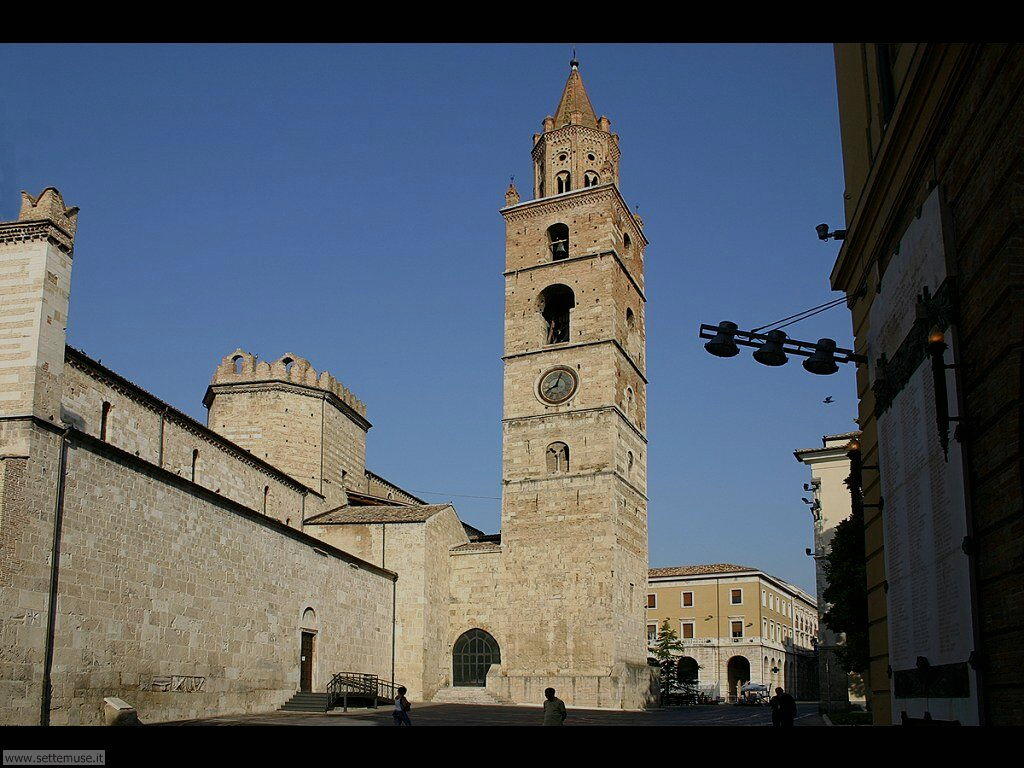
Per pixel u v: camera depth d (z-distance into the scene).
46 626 33.53
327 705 50.72
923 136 16.39
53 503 34.50
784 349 22.83
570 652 67.69
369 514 70.94
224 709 44.88
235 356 72.44
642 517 76.12
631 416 75.75
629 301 78.56
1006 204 13.06
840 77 24.44
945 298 15.36
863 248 22.06
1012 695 13.29
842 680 70.94
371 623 63.69
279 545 51.62
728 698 121.62
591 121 81.62
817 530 74.31
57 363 36.03
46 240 36.00
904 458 18.45
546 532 70.69
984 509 14.31
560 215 77.00
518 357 75.31
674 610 128.00
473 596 71.75
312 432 72.19
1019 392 12.94
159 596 40.38
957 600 15.24
